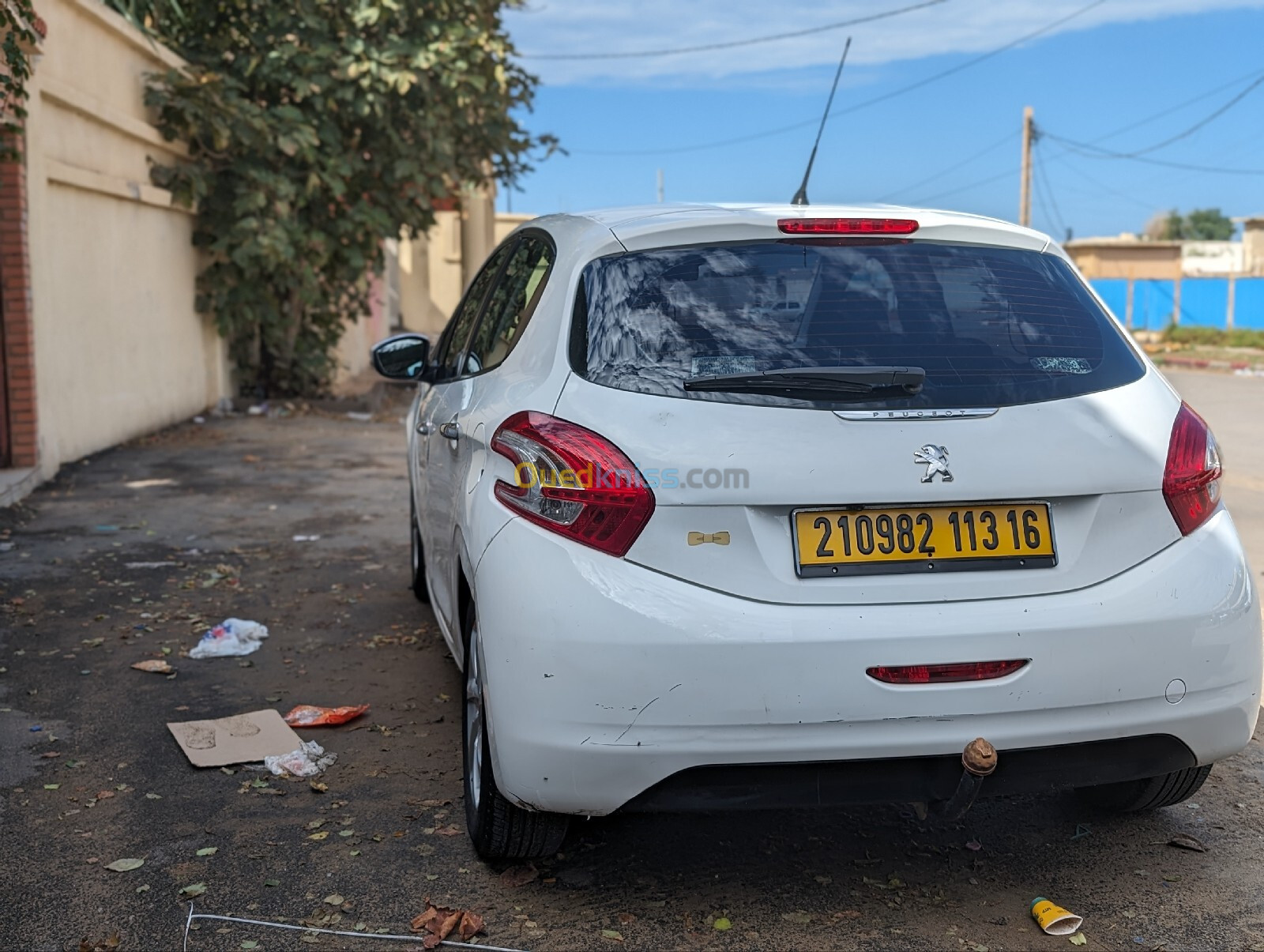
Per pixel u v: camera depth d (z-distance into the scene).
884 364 2.91
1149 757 2.90
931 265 3.17
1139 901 3.09
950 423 2.81
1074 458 2.83
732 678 2.67
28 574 6.53
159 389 12.83
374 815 3.58
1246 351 37.28
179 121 12.60
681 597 2.69
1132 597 2.83
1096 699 2.79
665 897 3.11
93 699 4.59
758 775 2.73
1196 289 45.44
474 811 3.23
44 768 3.92
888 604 2.74
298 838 3.42
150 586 6.32
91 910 3.02
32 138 8.98
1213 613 2.87
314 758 4.02
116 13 11.10
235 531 7.77
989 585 2.78
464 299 4.96
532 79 15.32
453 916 2.92
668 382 2.86
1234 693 2.92
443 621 4.15
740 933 2.93
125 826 3.49
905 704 2.70
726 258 3.11
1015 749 2.79
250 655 5.18
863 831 3.50
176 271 13.41
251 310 14.41
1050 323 3.10
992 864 3.29
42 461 9.30
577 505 2.77
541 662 2.72
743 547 2.72
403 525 8.06
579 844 3.40
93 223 10.83
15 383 9.06
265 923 2.96
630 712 2.67
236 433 12.87
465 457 3.44
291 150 13.35
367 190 15.05
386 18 14.02
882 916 3.02
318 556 7.07
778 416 2.78
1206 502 2.99
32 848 3.35
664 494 2.72
